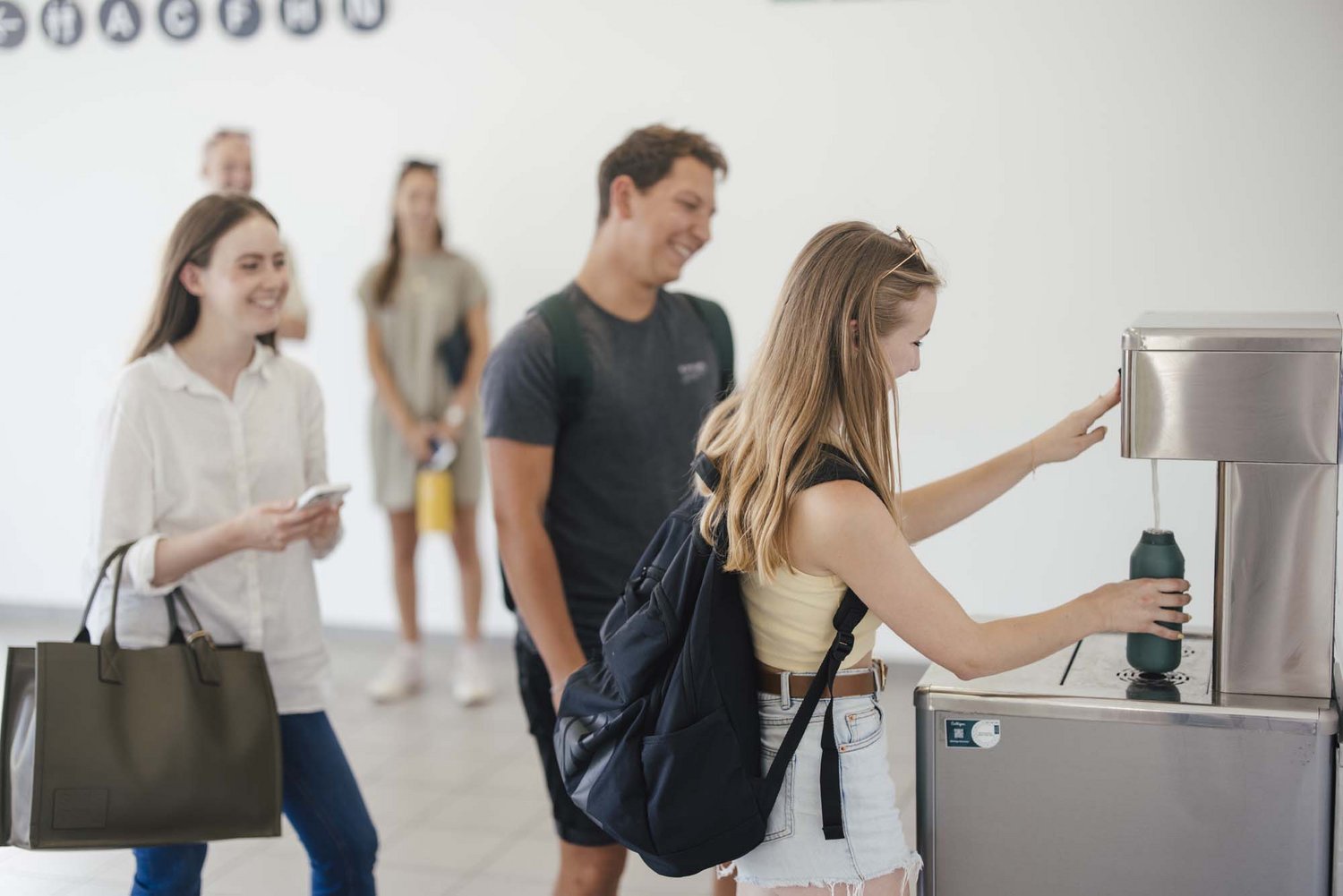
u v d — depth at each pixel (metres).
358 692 4.80
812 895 1.66
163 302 2.19
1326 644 1.72
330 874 2.25
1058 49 4.45
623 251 2.28
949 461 4.71
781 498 1.59
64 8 5.28
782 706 1.67
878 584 1.58
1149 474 4.49
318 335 5.22
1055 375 4.57
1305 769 1.67
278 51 5.14
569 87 4.90
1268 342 1.66
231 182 4.90
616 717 1.70
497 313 5.07
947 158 4.59
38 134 5.37
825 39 4.64
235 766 2.06
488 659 5.23
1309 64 4.25
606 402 2.27
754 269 4.80
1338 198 4.27
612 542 2.30
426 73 5.02
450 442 4.73
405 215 4.76
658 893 3.10
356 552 5.36
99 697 1.99
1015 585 4.66
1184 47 4.34
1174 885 1.73
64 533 5.53
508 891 3.14
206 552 2.07
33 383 5.48
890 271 1.63
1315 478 1.69
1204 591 4.48
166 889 2.17
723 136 4.78
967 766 1.79
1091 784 1.75
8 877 3.21
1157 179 4.41
